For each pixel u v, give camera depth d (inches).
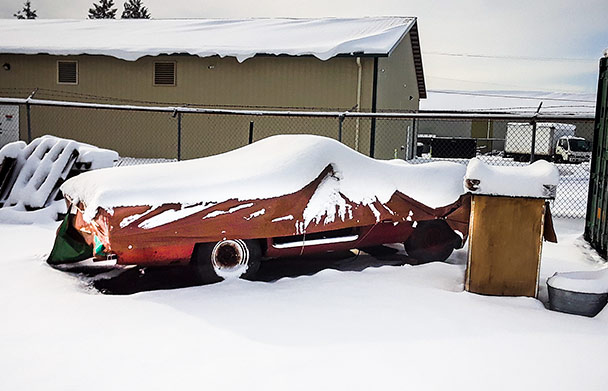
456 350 135.4
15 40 837.8
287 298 173.8
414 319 156.1
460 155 1403.8
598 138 276.7
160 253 191.6
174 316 156.2
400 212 222.5
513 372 124.5
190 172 209.5
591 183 284.5
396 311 162.2
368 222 215.9
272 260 247.1
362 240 226.7
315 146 217.9
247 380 118.3
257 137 749.3
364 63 697.0
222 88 751.1
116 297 173.6
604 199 253.6
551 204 459.5
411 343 139.0
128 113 784.3
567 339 143.6
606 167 252.4
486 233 181.9
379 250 266.7
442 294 179.3
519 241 180.9
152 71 771.4
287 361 127.7
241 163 220.2
